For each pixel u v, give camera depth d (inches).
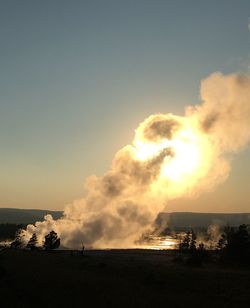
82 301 1531.7
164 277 2682.1
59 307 1389.0
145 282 2409.0
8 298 1481.3
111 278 2443.4
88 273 2701.8
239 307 1708.9
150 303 1608.0
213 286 2363.4
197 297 1909.4
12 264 2920.8
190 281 2546.8
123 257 4480.8
